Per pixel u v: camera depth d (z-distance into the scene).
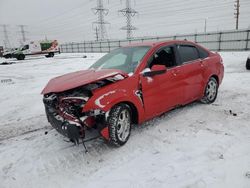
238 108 4.83
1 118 5.23
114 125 3.19
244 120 4.14
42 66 18.23
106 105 3.04
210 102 5.22
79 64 17.67
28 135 4.13
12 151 3.53
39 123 4.74
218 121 4.15
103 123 3.08
